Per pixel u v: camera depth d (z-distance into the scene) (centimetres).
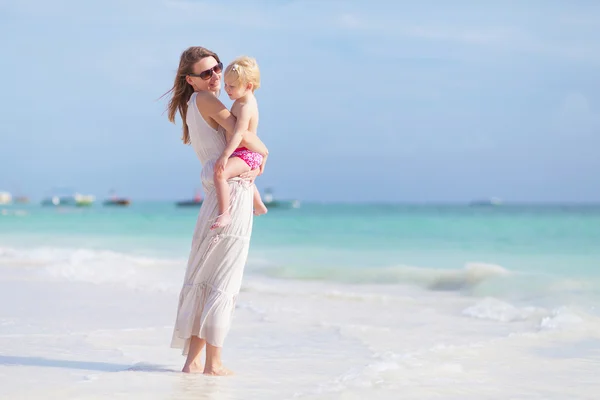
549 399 433
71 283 1031
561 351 589
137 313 755
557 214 6116
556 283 1034
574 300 905
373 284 1118
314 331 675
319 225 3170
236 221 467
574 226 2891
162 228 2775
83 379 447
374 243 1991
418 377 480
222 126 471
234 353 565
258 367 507
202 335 469
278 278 1205
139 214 5159
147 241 2036
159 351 552
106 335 618
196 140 482
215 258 470
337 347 593
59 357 521
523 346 609
